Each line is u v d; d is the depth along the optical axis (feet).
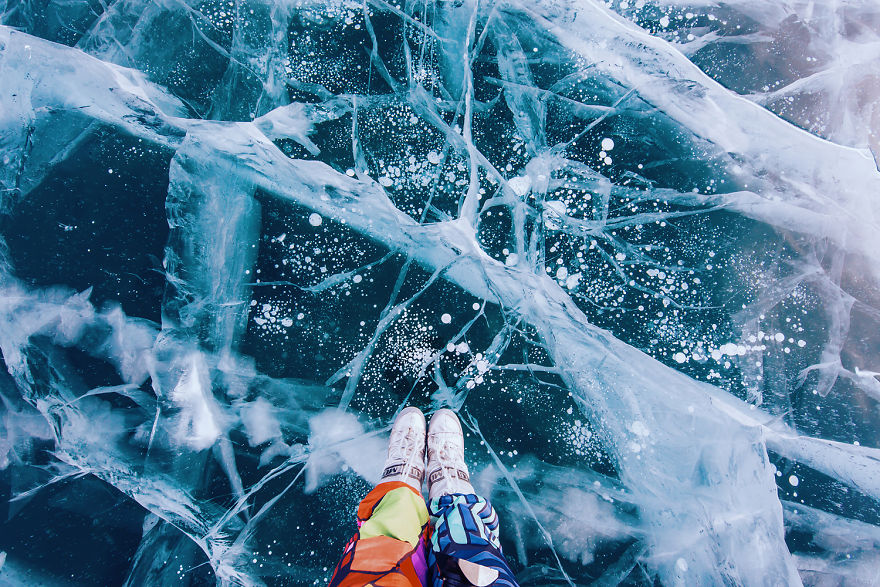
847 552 3.48
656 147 3.79
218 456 3.49
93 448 3.46
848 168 3.81
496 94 3.77
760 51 3.86
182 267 3.59
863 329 3.73
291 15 3.71
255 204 3.64
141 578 3.35
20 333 3.49
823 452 3.61
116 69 3.67
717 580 3.42
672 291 3.71
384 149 3.71
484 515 2.74
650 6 3.84
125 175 3.60
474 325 3.65
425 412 3.57
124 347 3.52
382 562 2.15
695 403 3.65
